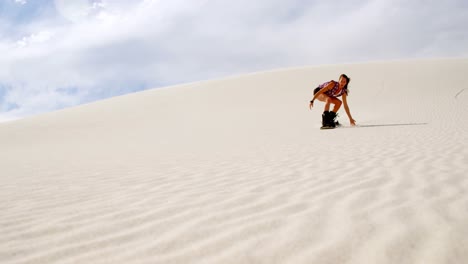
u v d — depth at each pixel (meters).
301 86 27.39
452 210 2.42
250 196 3.15
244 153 6.23
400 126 9.38
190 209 2.86
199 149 7.46
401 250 1.86
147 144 9.70
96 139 13.28
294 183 3.54
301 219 2.44
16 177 4.96
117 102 27.77
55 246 2.22
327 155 5.30
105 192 3.67
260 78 30.12
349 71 29.73
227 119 18.22
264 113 19.95
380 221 2.29
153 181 4.12
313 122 13.83
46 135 16.73
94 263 1.94
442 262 1.71
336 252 1.89
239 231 2.29
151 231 2.40
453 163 4.07
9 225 2.67
